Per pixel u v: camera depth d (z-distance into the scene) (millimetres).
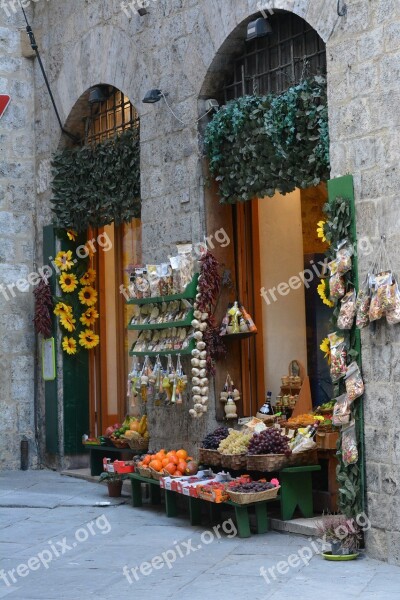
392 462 8242
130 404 13148
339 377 8750
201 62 10961
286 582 7750
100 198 13062
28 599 7660
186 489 9844
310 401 10695
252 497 9203
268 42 10383
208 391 10828
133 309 13391
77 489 12523
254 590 7582
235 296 11148
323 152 9266
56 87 14031
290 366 11453
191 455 11039
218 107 10945
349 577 7816
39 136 14500
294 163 9680
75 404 14086
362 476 8539
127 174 12578
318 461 10117
